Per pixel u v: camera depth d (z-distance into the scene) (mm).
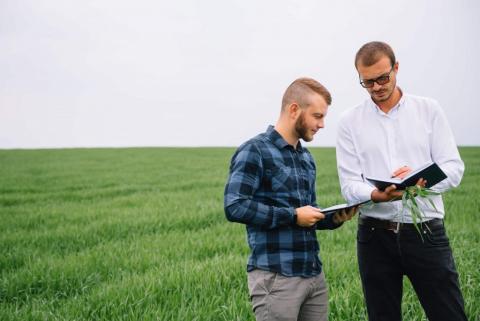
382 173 3754
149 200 13484
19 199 14688
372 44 3484
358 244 3848
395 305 3746
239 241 8008
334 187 15203
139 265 6730
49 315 4953
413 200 3266
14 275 6398
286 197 3314
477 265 5887
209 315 4762
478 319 4469
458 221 8898
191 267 6281
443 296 3518
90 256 7258
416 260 3541
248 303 4996
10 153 40281
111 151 43094
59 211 11992
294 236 3287
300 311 3459
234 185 3221
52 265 6793
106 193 15992
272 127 3490
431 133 3654
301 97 3270
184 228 9703
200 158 34469
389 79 3453
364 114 3824
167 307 5047
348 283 5402
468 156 27594
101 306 5164
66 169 26188
